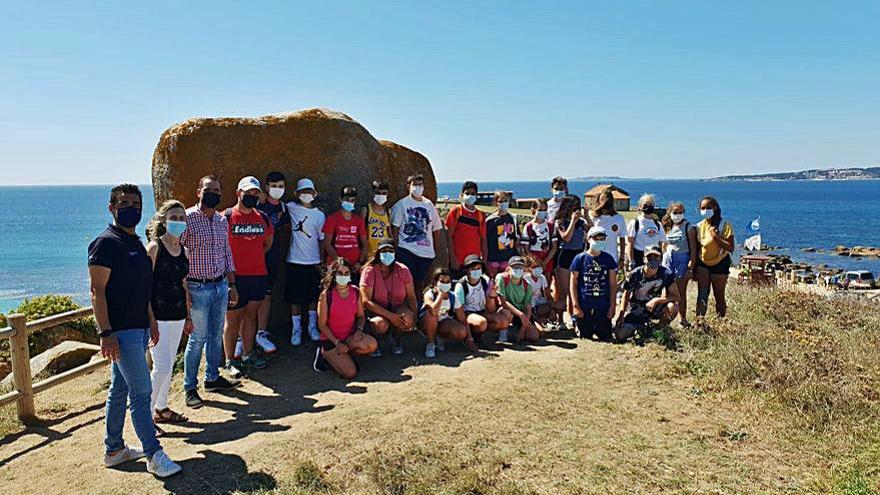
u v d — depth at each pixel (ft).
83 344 30.91
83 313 23.27
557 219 30.76
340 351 23.04
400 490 14.62
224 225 20.99
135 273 15.38
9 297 123.54
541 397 20.08
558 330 29.04
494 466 15.60
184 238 19.95
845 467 15.67
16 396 20.29
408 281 25.73
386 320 24.86
